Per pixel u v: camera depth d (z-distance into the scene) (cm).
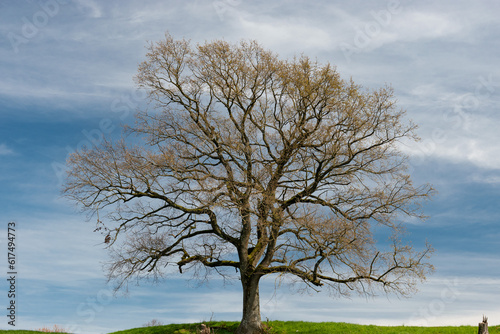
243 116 2269
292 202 2216
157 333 2481
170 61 2252
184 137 2267
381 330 2333
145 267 2225
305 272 2055
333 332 2272
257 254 2264
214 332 2386
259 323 2223
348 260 2003
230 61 2203
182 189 2116
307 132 2120
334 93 1998
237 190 2114
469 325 2469
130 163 2078
